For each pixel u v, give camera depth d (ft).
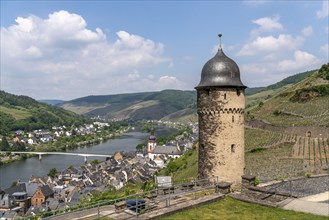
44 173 551.59
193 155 364.38
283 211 76.23
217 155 102.22
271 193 89.20
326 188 97.76
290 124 363.97
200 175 106.32
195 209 79.51
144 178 462.60
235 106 102.32
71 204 338.54
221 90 101.45
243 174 104.37
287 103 493.36
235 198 87.30
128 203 77.77
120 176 506.07
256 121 442.09
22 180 490.08
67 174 521.65
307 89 476.13
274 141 318.24
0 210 343.67
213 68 103.40
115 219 71.56
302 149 266.57
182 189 105.91
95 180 503.61
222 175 101.91
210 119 103.19
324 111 408.87
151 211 75.92
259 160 249.14
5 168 602.85
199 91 105.70
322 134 310.24
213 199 84.94
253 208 79.56
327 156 233.14
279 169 201.26
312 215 72.69
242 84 103.86
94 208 84.74
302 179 111.75
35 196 387.96
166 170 378.53
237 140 102.94
